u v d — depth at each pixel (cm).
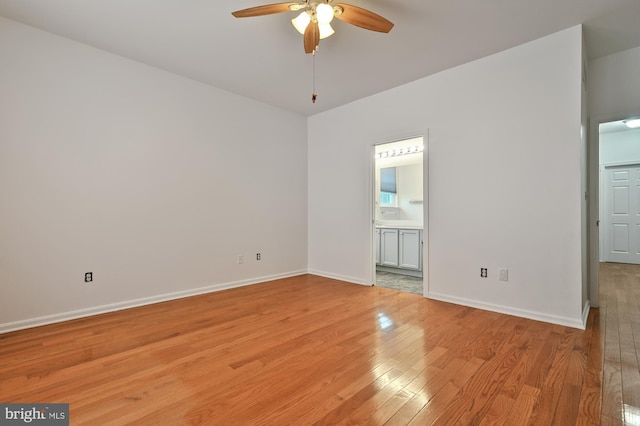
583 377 179
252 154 423
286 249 466
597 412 148
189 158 360
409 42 277
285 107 454
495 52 296
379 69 331
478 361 199
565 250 261
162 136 338
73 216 281
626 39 276
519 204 285
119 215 308
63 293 276
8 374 183
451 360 200
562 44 261
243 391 167
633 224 569
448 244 331
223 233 392
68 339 235
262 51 295
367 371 187
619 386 170
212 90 380
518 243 286
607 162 592
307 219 498
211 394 164
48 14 241
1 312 247
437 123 339
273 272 449
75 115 282
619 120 304
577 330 250
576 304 256
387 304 325
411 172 530
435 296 342
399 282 437
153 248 331
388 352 213
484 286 306
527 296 281
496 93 298
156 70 332
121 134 309
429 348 219
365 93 400
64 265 276
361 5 226
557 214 265
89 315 288
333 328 257
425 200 348
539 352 211
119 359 203
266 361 200
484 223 306
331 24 250
